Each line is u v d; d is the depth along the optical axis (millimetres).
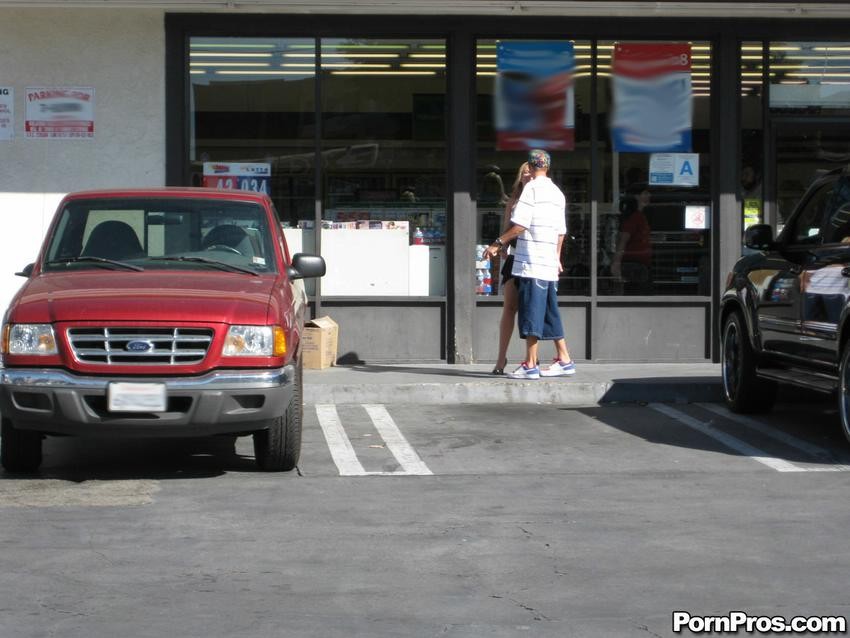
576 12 13141
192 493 7848
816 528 6957
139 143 13633
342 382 12133
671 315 14000
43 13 13477
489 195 13852
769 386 11047
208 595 5676
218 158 13750
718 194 13945
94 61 13555
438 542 6648
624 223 13977
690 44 13938
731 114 13906
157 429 7809
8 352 7887
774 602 5570
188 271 8789
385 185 13867
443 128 13844
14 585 5820
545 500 7715
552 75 13852
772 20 13867
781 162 14047
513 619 5316
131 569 6105
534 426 10625
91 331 7824
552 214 12062
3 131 13539
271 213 9414
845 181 9758
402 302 13867
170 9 13211
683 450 9508
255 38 13719
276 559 6301
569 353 13961
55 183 13562
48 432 7918
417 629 5180
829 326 9258
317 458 9141
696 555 6379
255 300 8148
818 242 9938
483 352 13914
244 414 7875
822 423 10797
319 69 13734
